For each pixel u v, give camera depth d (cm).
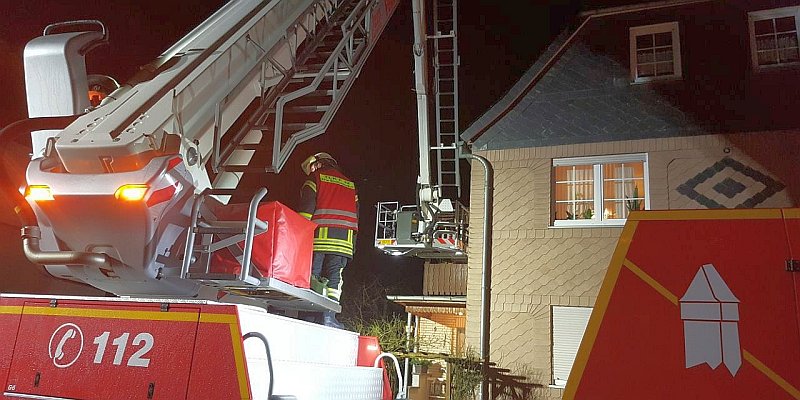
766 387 226
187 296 397
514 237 1093
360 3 708
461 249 1305
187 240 374
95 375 301
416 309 1391
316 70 625
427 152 1201
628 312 248
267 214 397
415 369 1225
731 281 242
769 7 1054
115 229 359
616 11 1148
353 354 475
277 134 494
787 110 981
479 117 1178
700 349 237
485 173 1137
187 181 376
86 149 350
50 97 387
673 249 252
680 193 1002
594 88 1119
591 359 245
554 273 1052
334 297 517
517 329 1052
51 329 319
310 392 350
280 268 400
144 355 296
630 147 1052
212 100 440
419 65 1107
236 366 281
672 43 1099
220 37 462
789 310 233
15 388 312
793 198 935
